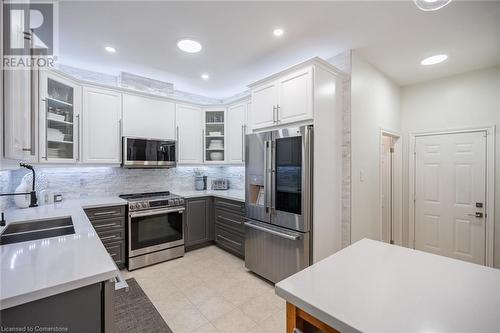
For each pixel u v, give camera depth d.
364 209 2.76
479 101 2.93
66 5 1.81
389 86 3.27
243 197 3.22
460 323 0.66
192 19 2.02
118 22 2.05
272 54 2.68
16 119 1.17
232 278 2.66
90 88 2.86
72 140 2.72
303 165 2.19
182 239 3.29
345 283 0.89
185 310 2.08
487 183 2.88
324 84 2.33
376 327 0.64
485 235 2.89
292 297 0.81
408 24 2.07
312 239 2.24
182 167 4.04
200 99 4.38
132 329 1.84
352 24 2.08
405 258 1.13
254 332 1.81
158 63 2.92
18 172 2.53
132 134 3.18
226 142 3.90
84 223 1.71
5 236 1.50
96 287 0.98
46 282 0.87
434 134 3.28
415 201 3.45
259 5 1.83
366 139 2.80
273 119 2.55
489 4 1.80
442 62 2.80
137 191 3.55
